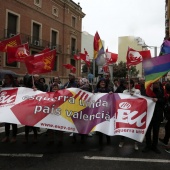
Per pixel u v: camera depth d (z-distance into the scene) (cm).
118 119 614
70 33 3797
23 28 2803
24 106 612
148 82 608
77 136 775
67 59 3700
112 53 1446
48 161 531
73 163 521
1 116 598
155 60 607
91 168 493
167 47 751
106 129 620
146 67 612
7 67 2486
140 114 605
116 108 626
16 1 2677
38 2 3055
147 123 599
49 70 695
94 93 647
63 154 581
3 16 2516
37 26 3086
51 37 3366
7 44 862
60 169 487
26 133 679
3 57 2431
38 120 600
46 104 614
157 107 604
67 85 796
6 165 505
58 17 3488
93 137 764
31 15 2928
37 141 698
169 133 630
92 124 622
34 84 723
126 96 632
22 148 625
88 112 630
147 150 605
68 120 614
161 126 898
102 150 618
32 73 674
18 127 902
